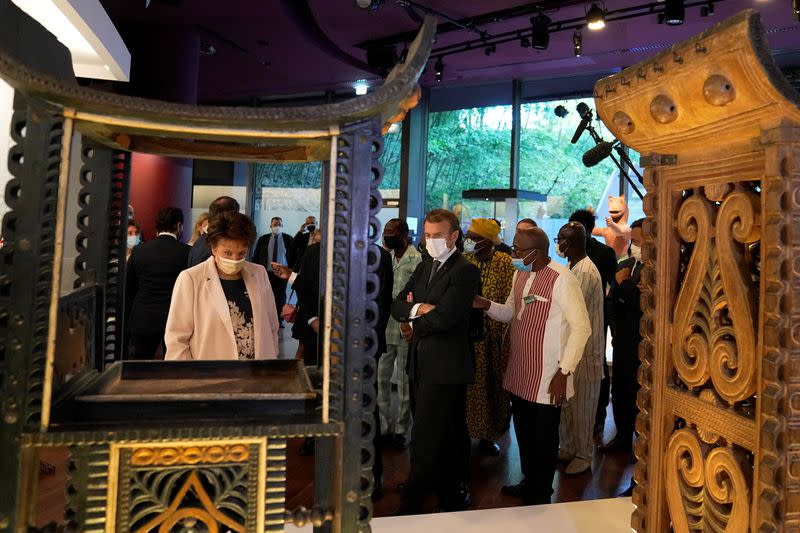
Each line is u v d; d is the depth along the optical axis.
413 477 2.60
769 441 1.25
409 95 1.34
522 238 2.81
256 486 1.28
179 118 1.25
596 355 3.47
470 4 6.95
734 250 1.41
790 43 7.33
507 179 9.91
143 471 1.24
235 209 2.98
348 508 1.31
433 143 10.49
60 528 1.27
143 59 7.82
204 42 8.48
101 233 1.81
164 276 3.48
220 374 1.67
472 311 2.98
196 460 1.26
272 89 11.09
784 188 1.24
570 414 3.62
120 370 1.61
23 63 1.12
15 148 1.18
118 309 1.86
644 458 1.79
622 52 8.09
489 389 3.59
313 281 3.29
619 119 1.70
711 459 1.48
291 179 11.81
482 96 10.05
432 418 2.57
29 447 1.18
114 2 7.08
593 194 9.20
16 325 1.17
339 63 9.31
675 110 1.46
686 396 1.60
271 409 1.32
